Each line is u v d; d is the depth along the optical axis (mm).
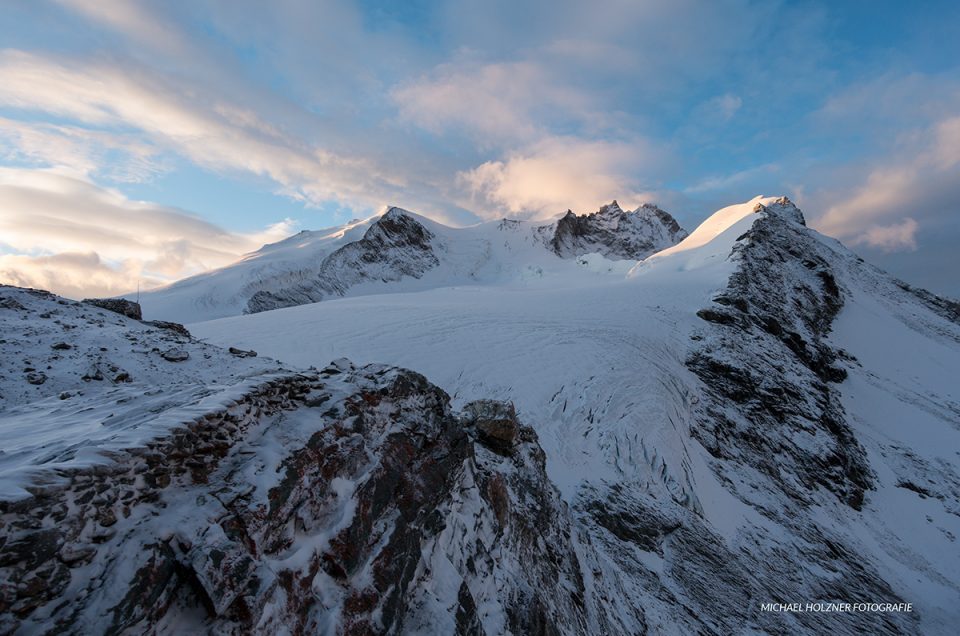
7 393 12336
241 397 7430
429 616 8023
